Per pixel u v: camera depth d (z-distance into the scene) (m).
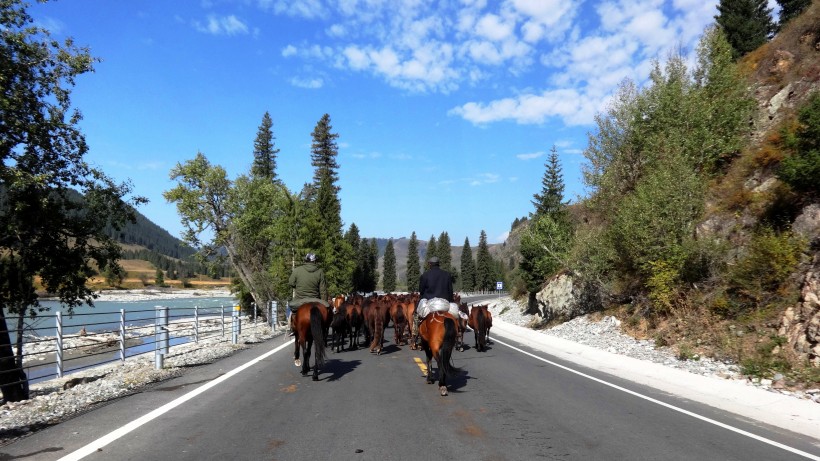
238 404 8.16
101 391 9.46
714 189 18.88
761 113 21.48
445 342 9.05
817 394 9.45
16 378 12.66
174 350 17.97
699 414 8.09
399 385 9.98
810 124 14.43
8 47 12.99
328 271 44.41
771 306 13.48
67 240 15.28
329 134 64.44
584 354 15.45
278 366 12.35
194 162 38.19
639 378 11.67
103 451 5.69
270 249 42.47
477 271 141.00
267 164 61.38
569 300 25.73
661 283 16.98
